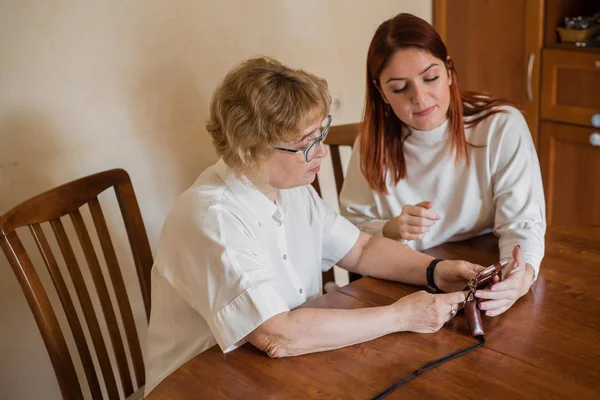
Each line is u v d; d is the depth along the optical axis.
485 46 2.82
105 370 1.69
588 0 2.67
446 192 1.79
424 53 1.60
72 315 1.61
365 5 2.64
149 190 2.17
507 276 1.42
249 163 1.35
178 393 1.23
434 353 1.29
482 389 1.18
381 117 1.78
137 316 2.24
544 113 2.71
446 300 1.35
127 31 2.01
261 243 1.46
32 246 1.96
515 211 1.68
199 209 1.39
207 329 1.46
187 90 2.18
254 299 1.30
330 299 1.50
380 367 1.26
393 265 1.59
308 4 2.45
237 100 1.30
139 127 2.10
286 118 1.27
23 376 2.03
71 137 1.96
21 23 1.81
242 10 2.27
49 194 1.60
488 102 1.77
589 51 2.49
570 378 1.19
